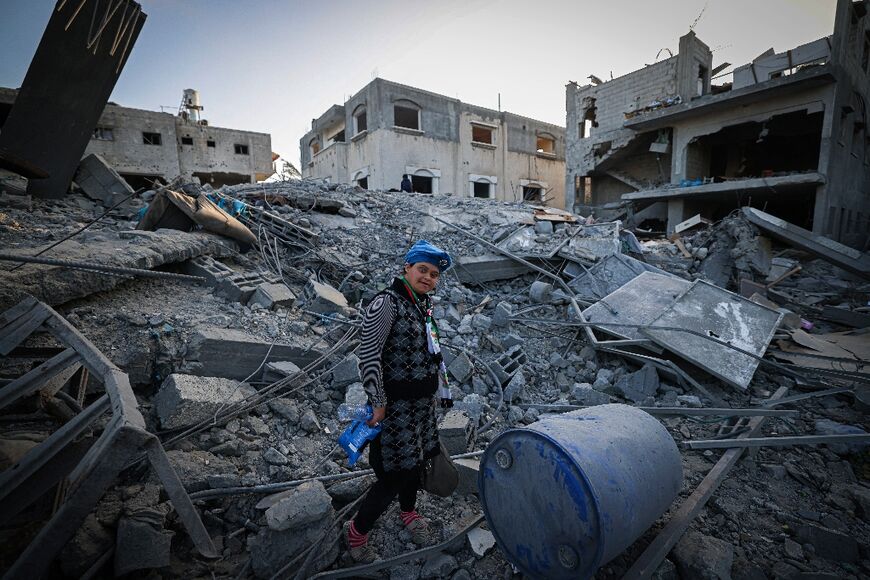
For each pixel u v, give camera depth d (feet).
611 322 16.90
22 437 7.05
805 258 33.60
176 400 8.82
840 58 40.06
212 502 7.82
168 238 14.79
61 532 4.93
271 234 21.01
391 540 7.59
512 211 31.94
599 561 5.33
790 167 57.06
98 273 11.03
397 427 6.38
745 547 7.55
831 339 17.80
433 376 6.64
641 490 5.98
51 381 8.18
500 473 6.46
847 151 44.91
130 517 6.35
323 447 9.84
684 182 50.67
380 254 23.31
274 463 8.90
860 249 44.91
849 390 12.82
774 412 11.32
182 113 79.61
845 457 10.31
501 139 74.74
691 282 18.42
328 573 6.70
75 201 21.62
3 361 8.18
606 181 67.21
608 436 6.34
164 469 5.88
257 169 81.41
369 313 6.17
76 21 19.69
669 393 13.66
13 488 5.35
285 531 6.81
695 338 15.08
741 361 14.17
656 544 7.13
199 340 10.75
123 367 9.55
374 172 61.82
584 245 24.71
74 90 20.66
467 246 25.70
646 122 52.06
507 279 24.11
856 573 7.06
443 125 66.64
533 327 18.57
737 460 10.14
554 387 14.48
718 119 47.91
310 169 87.04
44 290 9.59
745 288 23.59
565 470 5.57
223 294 14.35
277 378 11.49
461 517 8.15
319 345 13.34
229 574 6.63
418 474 6.95
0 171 19.89
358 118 70.03
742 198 51.78
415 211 31.19
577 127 64.44
